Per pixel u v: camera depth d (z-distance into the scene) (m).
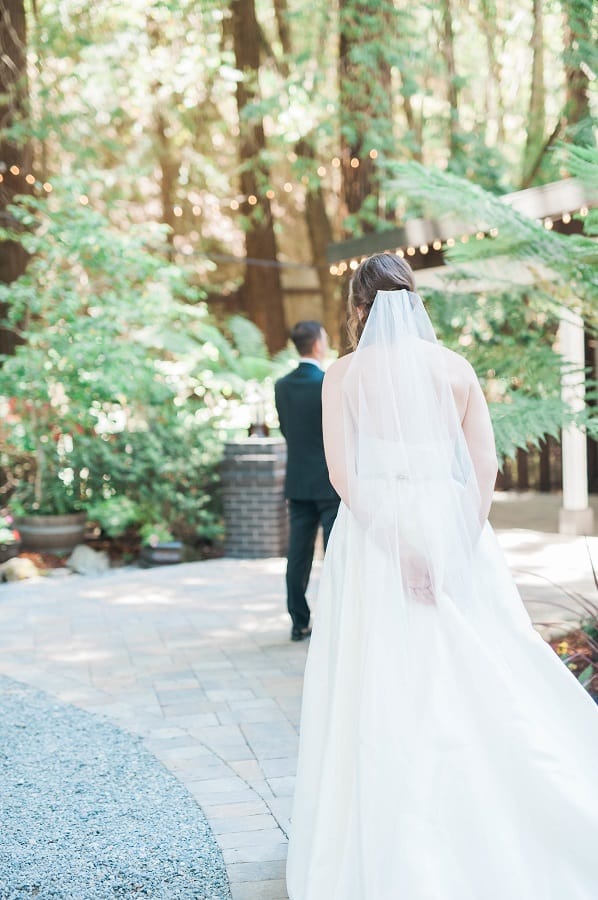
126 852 2.64
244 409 8.93
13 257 9.65
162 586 6.73
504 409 3.92
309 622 5.16
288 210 15.84
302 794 2.22
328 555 2.35
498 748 2.01
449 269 7.24
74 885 2.45
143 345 9.08
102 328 8.05
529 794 1.98
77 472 8.18
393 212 10.91
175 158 14.88
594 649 3.97
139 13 12.12
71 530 7.96
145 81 12.87
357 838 1.98
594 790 2.05
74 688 4.32
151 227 8.89
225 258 11.66
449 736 2.01
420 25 11.60
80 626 5.57
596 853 1.95
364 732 2.04
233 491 7.85
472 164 11.31
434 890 1.87
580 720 2.15
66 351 7.80
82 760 3.38
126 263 8.45
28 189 10.14
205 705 4.05
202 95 13.68
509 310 5.06
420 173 4.52
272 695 4.18
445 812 1.96
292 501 4.97
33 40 11.04
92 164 12.83
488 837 1.94
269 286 14.07
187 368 9.38
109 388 7.83
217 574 7.14
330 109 11.29
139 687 4.33
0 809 2.95
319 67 11.70
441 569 2.13
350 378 2.26
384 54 10.32
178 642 5.15
